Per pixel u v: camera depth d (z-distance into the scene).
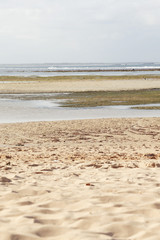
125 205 4.44
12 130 17.75
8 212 4.14
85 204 4.50
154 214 4.05
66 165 8.79
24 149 12.73
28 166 8.62
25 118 22.72
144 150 12.70
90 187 5.72
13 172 7.67
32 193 5.32
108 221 3.72
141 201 4.65
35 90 41.53
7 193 5.20
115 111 26.14
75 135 16.62
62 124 19.88
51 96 35.88
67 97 34.94
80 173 7.45
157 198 4.80
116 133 17.28
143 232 3.32
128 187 5.66
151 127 19.08
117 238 3.25
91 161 9.50
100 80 56.44
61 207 4.46
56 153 11.69
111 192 5.30
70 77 64.88
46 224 3.66
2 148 12.99
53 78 62.59
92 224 3.64
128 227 3.47
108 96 35.66
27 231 3.33
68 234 3.28
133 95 36.38
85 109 27.14
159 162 9.18
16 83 50.81
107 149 12.91
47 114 24.55
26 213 4.08
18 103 30.39
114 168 8.21
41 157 10.59
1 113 24.84
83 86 46.19
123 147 13.52
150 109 27.23
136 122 20.72
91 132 17.48
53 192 5.34
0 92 39.59
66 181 6.44
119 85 47.59
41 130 17.88
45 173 7.47
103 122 20.66
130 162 9.24
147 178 6.59
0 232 3.27
